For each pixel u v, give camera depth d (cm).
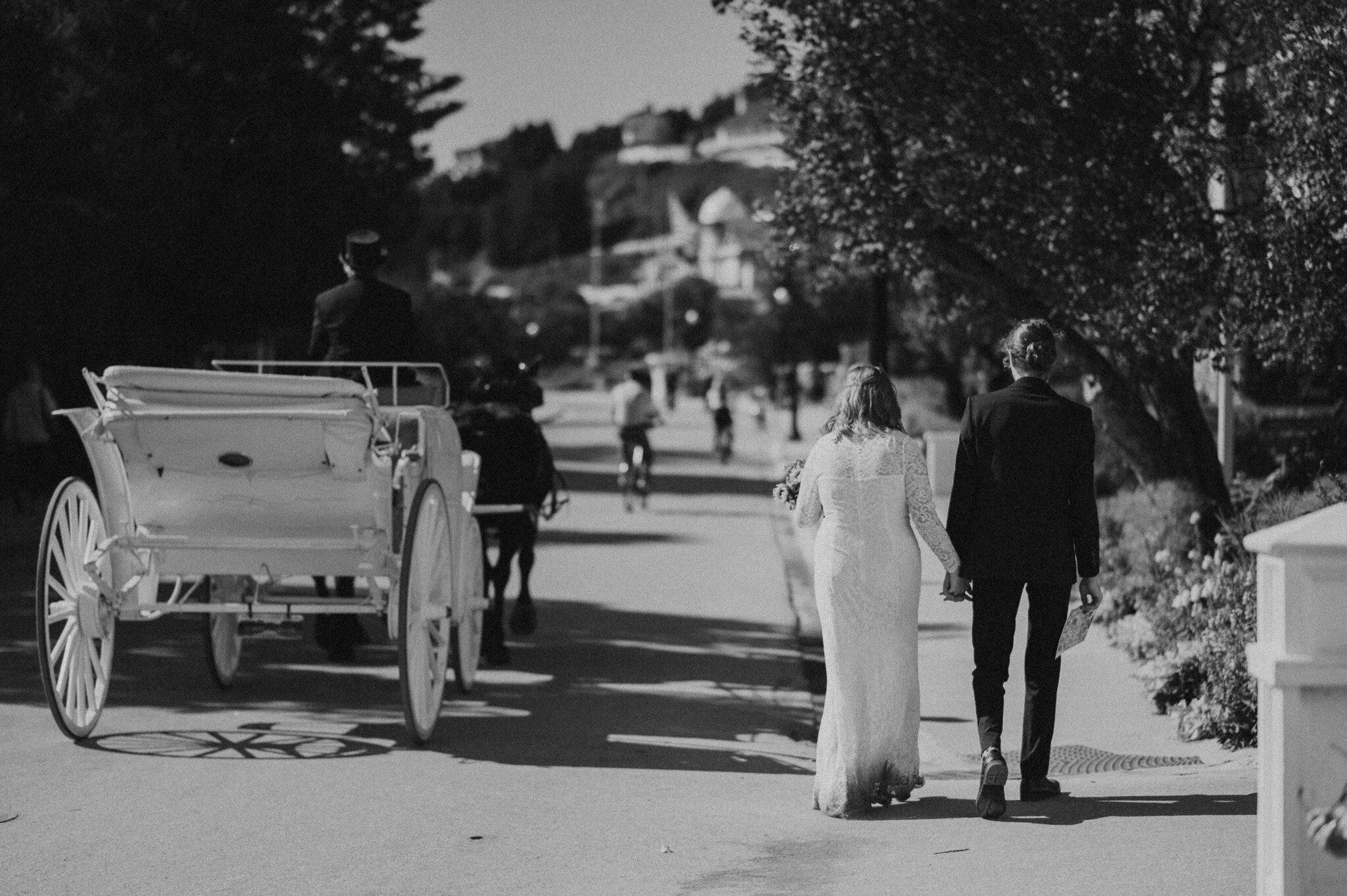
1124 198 1177
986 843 694
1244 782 792
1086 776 828
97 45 2111
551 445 4950
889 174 1334
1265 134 1121
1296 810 480
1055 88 1191
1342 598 476
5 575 1680
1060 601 753
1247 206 1159
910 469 751
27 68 1759
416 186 3556
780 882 642
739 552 2055
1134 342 1266
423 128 3050
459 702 1062
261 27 2347
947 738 966
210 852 691
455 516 1028
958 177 1289
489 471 1229
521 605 1334
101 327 2409
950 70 1202
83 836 715
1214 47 1205
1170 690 995
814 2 1258
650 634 1377
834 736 755
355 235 1114
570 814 760
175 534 938
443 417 1015
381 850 696
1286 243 1085
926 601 1539
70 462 2711
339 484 906
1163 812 738
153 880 649
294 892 634
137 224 2086
